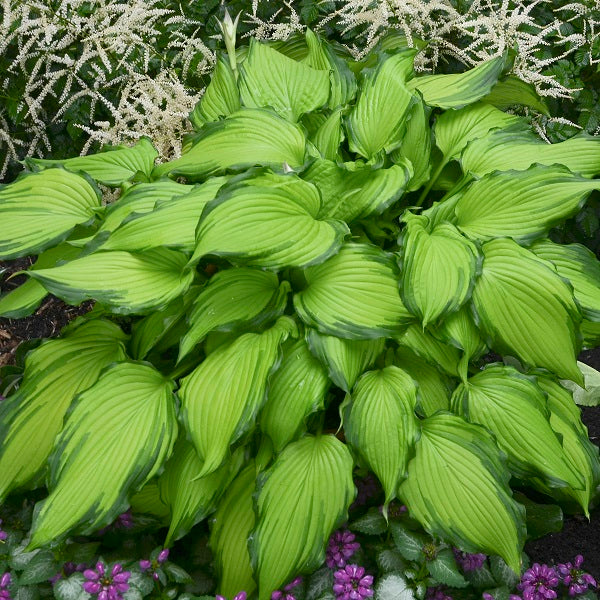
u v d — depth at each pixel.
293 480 1.02
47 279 1.05
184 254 1.12
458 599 1.06
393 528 1.03
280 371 1.06
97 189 1.25
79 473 0.99
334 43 1.56
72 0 1.51
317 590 1.03
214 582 1.10
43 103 1.73
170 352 1.28
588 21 1.51
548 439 1.04
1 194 1.21
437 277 1.06
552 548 1.23
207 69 1.62
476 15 1.54
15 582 1.02
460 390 1.09
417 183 1.31
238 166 1.21
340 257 1.11
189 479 1.05
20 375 1.34
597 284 1.16
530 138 1.28
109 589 0.95
